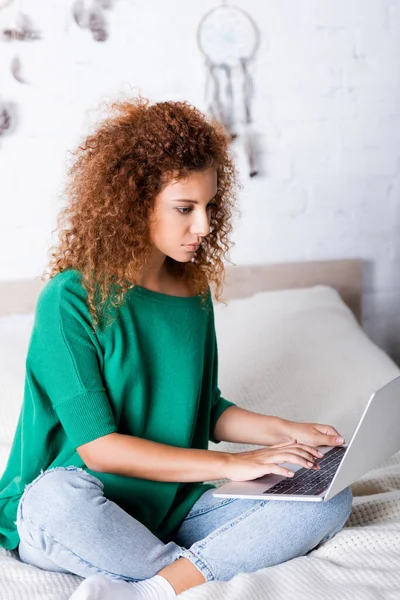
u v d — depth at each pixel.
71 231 1.50
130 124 1.45
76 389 1.40
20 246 2.39
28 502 1.33
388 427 1.38
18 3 2.28
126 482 1.45
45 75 2.33
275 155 2.57
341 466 1.27
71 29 2.33
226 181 1.60
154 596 1.28
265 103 2.53
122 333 1.45
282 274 2.61
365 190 2.68
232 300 2.43
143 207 1.42
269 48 2.50
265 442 1.63
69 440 1.46
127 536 1.32
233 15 2.45
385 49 2.62
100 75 2.38
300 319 2.33
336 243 2.69
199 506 1.52
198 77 2.46
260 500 1.39
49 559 1.37
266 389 2.12
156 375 1.50
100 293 1.43
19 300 2.39
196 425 1.61
